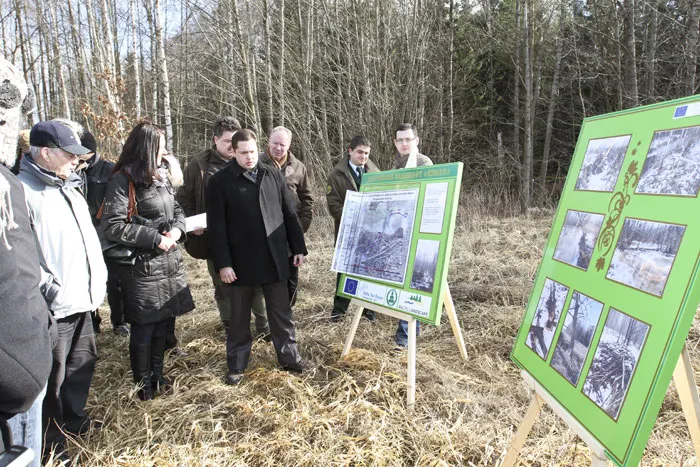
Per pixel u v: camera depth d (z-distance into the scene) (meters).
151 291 2.87
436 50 11.53
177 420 2.76
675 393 2.90
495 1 14.67
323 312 4.48
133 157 2.76
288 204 3.29
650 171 1.65
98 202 3.55
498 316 4.20
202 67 11.88
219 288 3.77
